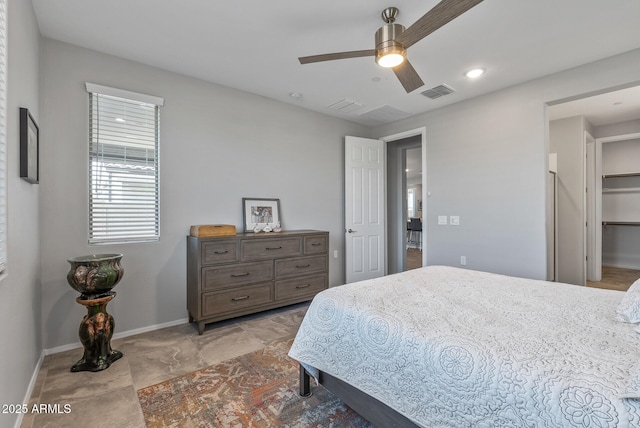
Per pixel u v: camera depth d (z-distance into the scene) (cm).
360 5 198
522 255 315
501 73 293
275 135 371
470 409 102
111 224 268
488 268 342
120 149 272
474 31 224
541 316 140
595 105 394
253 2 196
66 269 246
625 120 455
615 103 387
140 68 279
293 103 381
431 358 116
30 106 194
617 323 130
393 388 127
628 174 515
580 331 122
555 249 439
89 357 214
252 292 306
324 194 423
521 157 315
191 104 308
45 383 196
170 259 296
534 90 306
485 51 254
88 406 173
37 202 220
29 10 191
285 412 169
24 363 174
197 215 312
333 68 287
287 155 383
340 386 159
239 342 259
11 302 150
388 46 195
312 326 172
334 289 187
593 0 191
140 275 280
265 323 302
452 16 161
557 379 90
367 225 452
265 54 262
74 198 249
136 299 279
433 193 397
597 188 474
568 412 83
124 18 214
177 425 159
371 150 457
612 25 217
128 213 276
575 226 434
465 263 362
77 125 250
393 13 202
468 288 189
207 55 265
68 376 204
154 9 204
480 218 348
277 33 231
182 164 303
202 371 212
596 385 85
